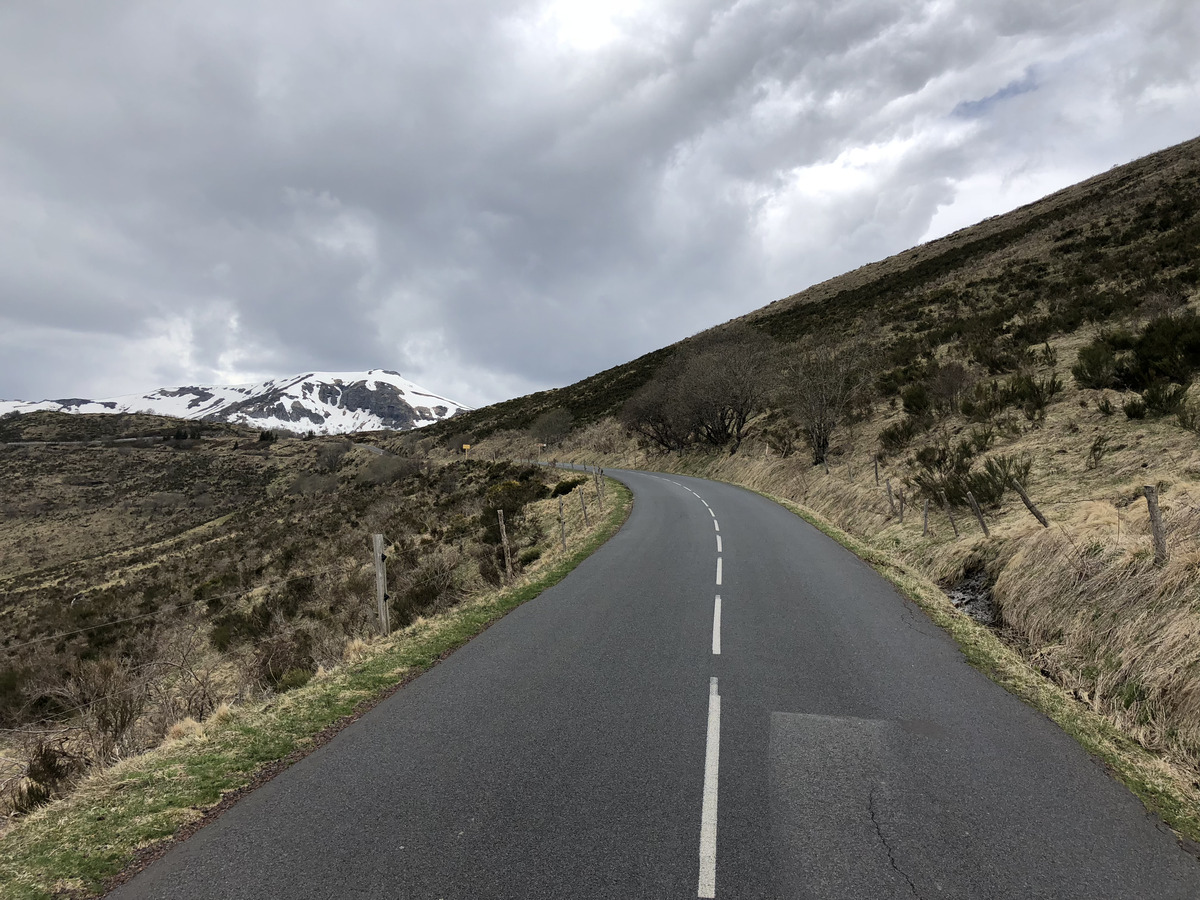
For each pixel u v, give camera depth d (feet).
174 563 106.11
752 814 12.07
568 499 85.92
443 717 17.07
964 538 38.50
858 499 60.54
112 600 82.12
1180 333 49.60
